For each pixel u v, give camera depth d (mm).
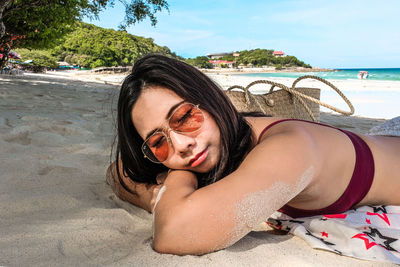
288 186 1166
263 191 1134
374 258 1206
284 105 2934
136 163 1566
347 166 1456
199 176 1432
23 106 4855
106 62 79062
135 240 1308
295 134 1304
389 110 10250
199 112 1298
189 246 1138
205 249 1148
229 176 1195
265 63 158250
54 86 10141
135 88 1331
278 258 1190
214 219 1117
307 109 2775
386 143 1680
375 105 11578
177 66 1342
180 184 1293
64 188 1857
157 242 1170
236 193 1131
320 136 1412
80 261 1103
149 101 1302
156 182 1687
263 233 1476
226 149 1366
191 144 1292
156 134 1334
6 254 1094
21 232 1280
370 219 1467
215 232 1120
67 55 79312
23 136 2961
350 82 29672
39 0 12883
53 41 18031
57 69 65438
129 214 1572
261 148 1241
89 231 1338
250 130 1447
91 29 84875
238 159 1387
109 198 1792
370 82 29938
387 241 1327
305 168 1225
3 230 1291
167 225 1149
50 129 3338
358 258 1219
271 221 1549
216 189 1158
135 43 85125
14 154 2359
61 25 16969
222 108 1369
